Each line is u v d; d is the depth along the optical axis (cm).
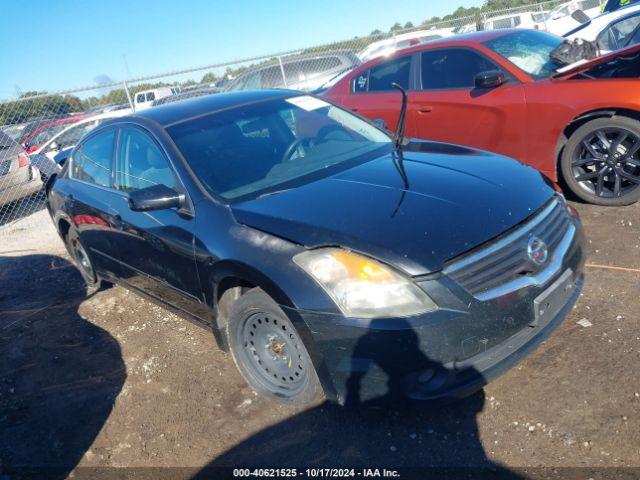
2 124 975
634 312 334
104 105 1250
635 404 264
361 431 277
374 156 363
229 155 353
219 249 297
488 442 259
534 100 510
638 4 994
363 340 242
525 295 257
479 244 254
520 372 299
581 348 309
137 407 332
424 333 237
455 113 572
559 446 249
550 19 1631
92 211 425
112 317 461
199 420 309
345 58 1206
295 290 257
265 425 294
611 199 492
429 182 303
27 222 843
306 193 306
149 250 362
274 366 299
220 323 326
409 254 245
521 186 302
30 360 415
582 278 310
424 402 245
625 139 473
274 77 1212
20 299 541
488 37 587
